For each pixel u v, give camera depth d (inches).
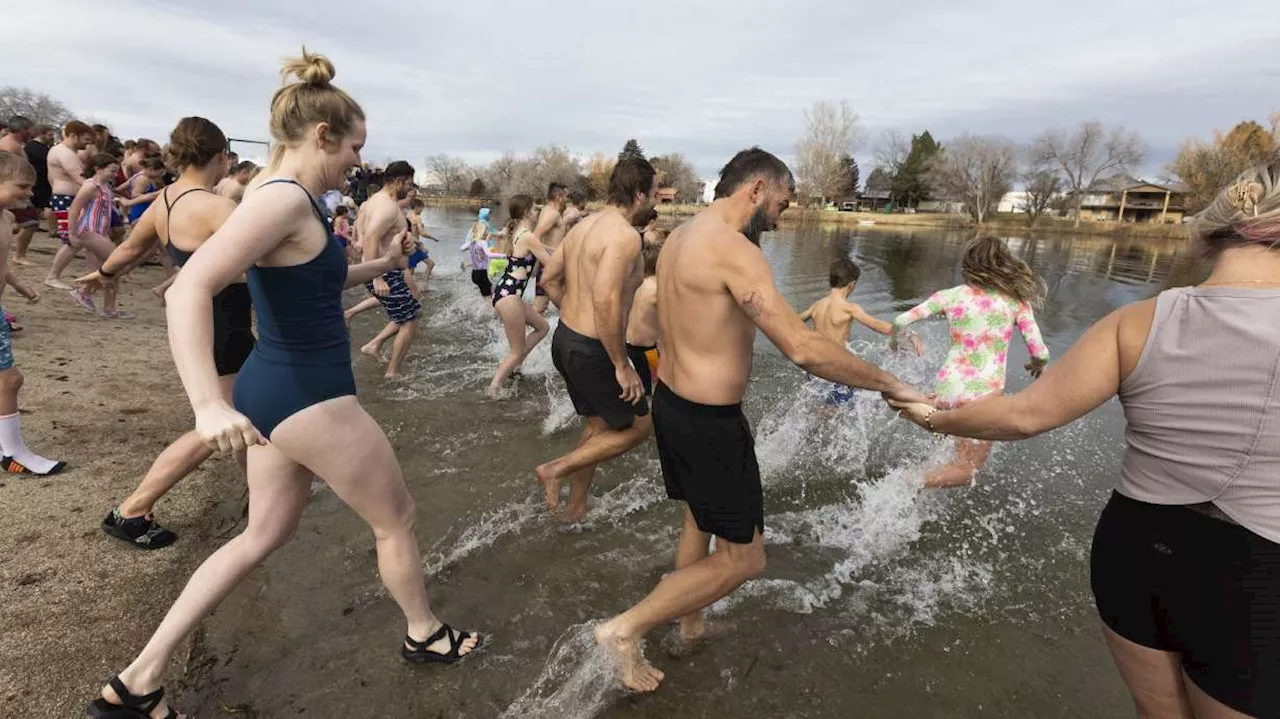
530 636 111.4
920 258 926.4
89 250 280.4
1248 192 57.9
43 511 130.3
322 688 97.1
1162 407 60.0
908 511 162.1
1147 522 61.9
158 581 115.3
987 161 2536.9
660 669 105.3
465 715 94.1
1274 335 54.4
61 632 99.8
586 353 139.4
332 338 85.0
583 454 140.9
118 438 167.0
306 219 78.1
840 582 132.3
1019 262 166.6
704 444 95.1
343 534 137.8
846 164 3395.7
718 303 92.4
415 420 208.8
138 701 82.4
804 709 98.6
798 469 186.7
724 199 99.7
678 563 111.0
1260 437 54.7
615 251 128.0
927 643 114.3
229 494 148.9
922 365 288.7
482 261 410.6
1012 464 191.8
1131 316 63.3
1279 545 54.9
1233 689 56.9
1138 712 69.2
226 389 125.3
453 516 149.9
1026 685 105.1
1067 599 128.8
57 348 231.1
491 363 282.2
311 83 81.6
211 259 68.7
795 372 280.8
